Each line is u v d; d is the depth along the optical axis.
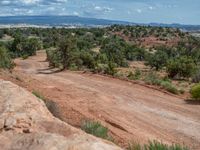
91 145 4.81
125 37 154.00
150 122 16.20
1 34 148.00
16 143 5.35
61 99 17.61
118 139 11.60
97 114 15.58
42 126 6.23
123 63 70.62
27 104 7.34
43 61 68.69
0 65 32.06
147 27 175.38
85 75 33.69
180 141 13.56
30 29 179.62
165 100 21.61
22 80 21.69
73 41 45.56
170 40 143.88
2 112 6.78
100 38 136.12
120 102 20.03
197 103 21.05
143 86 26.31
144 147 7.30
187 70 47.19
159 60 66.88
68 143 4.91
